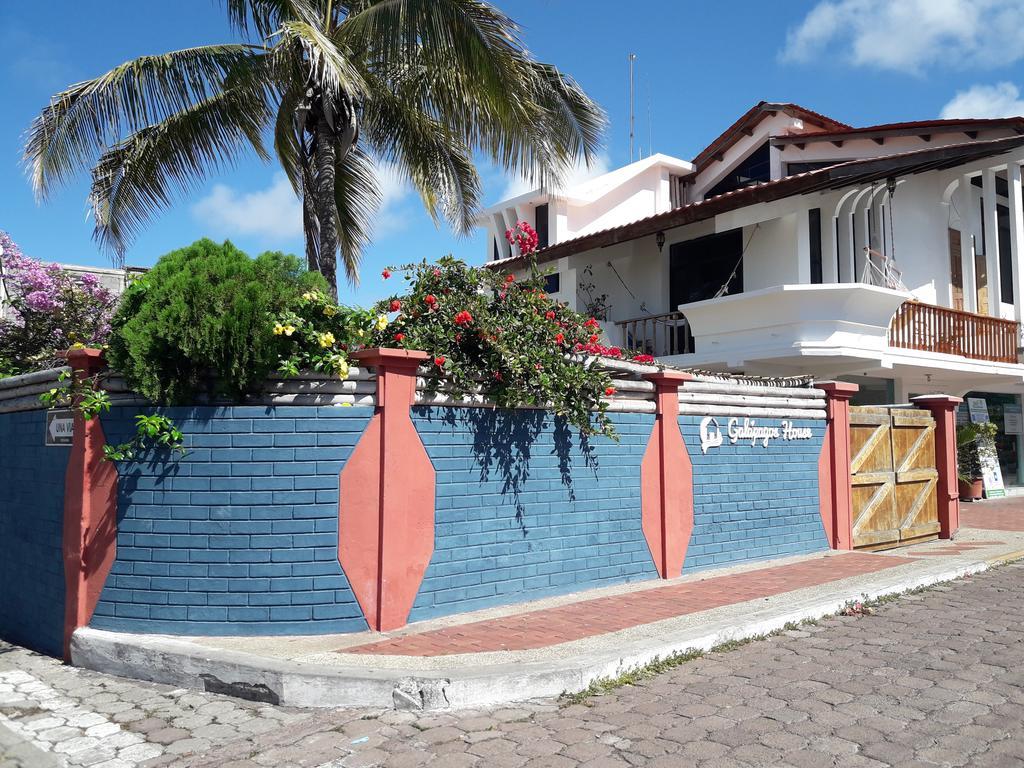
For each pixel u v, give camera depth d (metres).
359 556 6.12
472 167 12.48
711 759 4.15
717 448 9.08
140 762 4.21
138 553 5.97
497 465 7.07
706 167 19.89
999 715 4.73
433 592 6.53
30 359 11.01
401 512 6.30
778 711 4.81
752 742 4.36
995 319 15.67
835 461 10.38
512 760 4.17
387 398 6.26
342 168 12.86
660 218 14.51
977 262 17.83
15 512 7.04
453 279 7.32
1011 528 13.25
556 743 4.38
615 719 4.72
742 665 5.76
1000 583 8.83
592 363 7.78
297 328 6.04
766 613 6.80
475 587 6.82
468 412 6.89
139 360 5.72
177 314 5.75
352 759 4.21
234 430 5.98
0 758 4.29
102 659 5.76
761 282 15.31
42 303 11.84
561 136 10.41
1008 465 20.30
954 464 12.20
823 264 14.65
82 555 6.02
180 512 5.95
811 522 10.09
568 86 10.27
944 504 11.91
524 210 20.80
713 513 8.96
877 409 11.12
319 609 6.00
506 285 7.58
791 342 12.45
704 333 13.86
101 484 6.04
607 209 20.08
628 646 5.73
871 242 14.96
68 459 6.25
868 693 5.12
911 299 13.48
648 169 20.23
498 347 6.82
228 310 5.85
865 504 10.80
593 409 7.72
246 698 5.12
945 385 17.22
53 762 4.22
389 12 8.89
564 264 17.53
